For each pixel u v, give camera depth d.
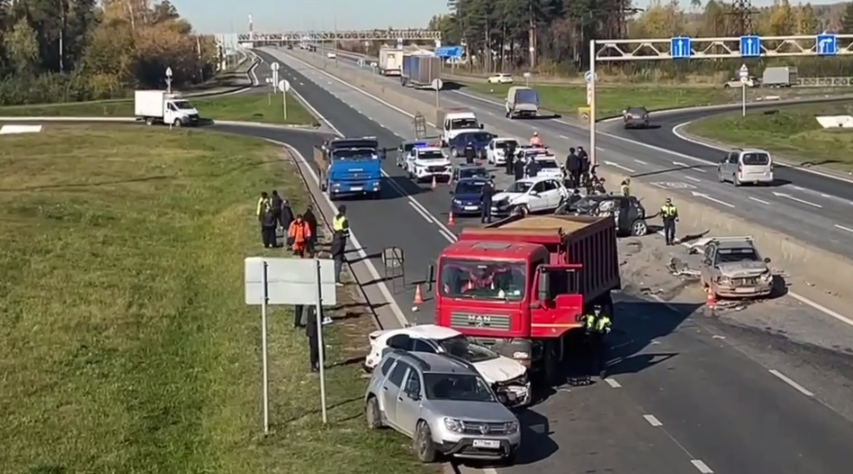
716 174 71.06
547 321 26.55
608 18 186.62
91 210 58.91
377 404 23.14
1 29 165.38
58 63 169.88
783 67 158.88
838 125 113.12
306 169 74.38
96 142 94.19
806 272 39.97
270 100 130.50
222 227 54.00
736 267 37.25
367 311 34.88
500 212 53.88
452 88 151.75
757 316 35.09
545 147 78.62
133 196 65.25
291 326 33.22
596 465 21.20
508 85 156.62
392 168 76.69
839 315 34.91
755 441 22.67
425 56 141.75
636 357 30.12
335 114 117.75
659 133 100.12
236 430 23.59
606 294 32.50
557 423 24.11
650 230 51.28
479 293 26.64
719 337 32.38
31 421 25.16
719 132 100.06
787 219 52.50
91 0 182.25
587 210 49.81
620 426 23.83
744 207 56.50
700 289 39.38
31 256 45.62
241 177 70.88
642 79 167.38
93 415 25.69
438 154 69.56
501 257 26.72
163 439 24.03
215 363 30.06
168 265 45.12
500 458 20.98
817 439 22.78
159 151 87.44
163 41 173.25
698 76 169.50
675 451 22.05
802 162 79.00
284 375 27.83
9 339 32.59
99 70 160.75
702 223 50.22
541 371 27.00
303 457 21.41
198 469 21.84
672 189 63.53
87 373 29.31
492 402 21.67
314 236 43.59
